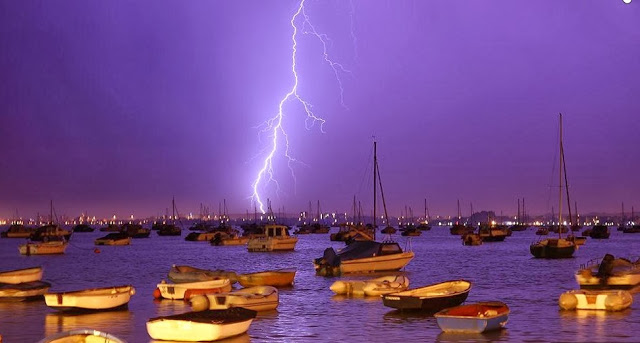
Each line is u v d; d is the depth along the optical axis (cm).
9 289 4306
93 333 2172
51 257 10562
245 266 8331
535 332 3162
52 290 5319
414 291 3878
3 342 3044
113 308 3938
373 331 3247
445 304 3819
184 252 12050
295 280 5853
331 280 5869
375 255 6469
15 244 16962
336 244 15675
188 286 4372
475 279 6078
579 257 9831
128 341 3016
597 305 3806
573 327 3284
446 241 17738
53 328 3369
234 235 16912
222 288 4400
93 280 6272
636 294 4484
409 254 6619
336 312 3850
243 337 3102
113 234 15800
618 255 10625
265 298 3872
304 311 3894
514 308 3978
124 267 8106
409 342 2981
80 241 18462
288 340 3038
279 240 11856
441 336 3103
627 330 3198
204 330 2941
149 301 4350
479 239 14650
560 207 10125
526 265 8019
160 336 2966
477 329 3123
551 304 4162
